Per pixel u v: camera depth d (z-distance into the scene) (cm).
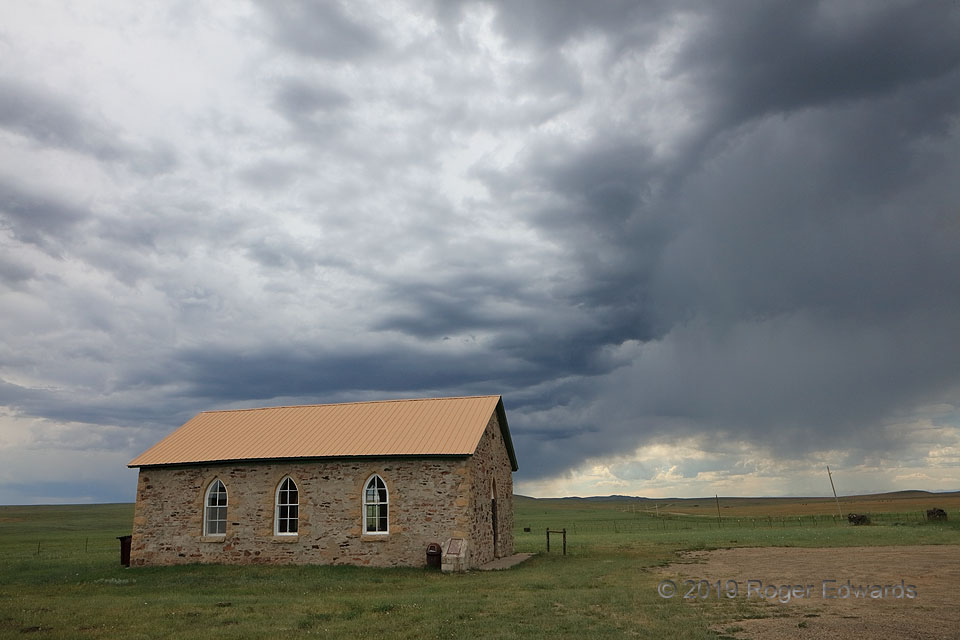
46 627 1512
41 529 8462
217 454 3094
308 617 1606
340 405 3491
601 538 4834
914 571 2164
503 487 3459
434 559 2706
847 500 19888
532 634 1388
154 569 2895
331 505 2898
